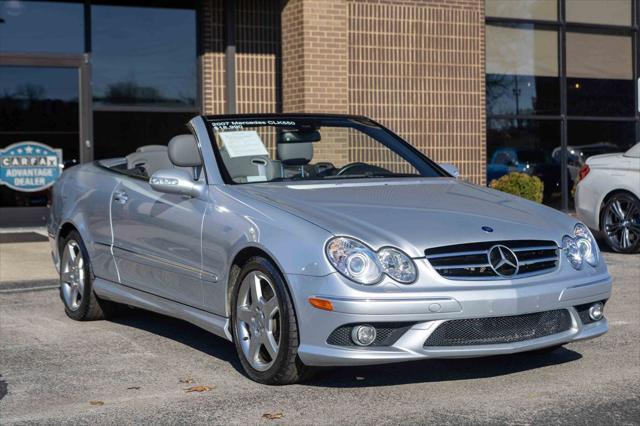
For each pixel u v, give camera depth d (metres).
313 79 14.70
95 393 5.76
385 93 15.84
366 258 5.35
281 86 15.55
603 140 18.31
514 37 17.39
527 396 5.57
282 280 5.61
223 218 6.16
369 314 5.26
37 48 14.57
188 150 6.63
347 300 5.27
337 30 14.85
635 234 12.52
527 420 5.10
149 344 7.16
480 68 16.64
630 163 12.55
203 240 6.32
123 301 7.47
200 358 6.67
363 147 7.24
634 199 12.48
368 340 5.33
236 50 15.31
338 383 5.88
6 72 14.47
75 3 14.70
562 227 6.04
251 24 15.37
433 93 16.23
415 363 6.36
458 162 16.48
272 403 5.47
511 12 17.33
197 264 6.40
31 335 7.52
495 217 5.94
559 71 17.81
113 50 14.95
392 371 6.16
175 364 6.49
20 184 14.62
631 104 18.58
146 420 5.20
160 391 5.79
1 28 14.39
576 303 5.78
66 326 7.89
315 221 5.63
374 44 15.72
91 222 7.84
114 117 14.98
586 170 13.06
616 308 8.40
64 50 14.70
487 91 17.17
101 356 6.77
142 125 15.14
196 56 15.38
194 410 5.37
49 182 14.76
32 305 8.88
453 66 16.38
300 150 6.98
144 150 8.54
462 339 5.46
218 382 5.98
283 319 5.60
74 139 14.82
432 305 5.32
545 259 5.76
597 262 6.07
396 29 15.88
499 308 5.43
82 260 8.04
